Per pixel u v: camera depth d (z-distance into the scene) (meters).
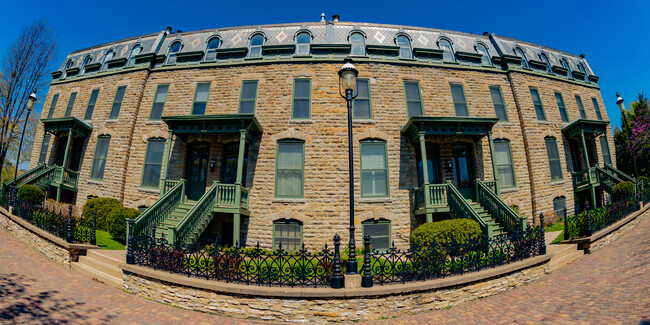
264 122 13.16
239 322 6.05
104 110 15.41
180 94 14.39
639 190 13.32
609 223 11.04
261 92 13.63
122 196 13.90
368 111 13.41
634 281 6.62
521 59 16.06
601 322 5.14
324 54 14.12
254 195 12.48
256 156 12.86
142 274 7.25
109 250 9.81
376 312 6.17
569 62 18.55
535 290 7.43
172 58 15.51
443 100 14.16
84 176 14.98
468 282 6.93
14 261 8.92
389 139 13.05
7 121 19.62
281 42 14.79
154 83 14.91
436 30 15.99
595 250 9.95
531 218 14.23
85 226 10.72
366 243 6.57
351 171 7.03
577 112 17.22
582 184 15.70
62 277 8.25
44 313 5.76
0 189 15.39
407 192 12.65
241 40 15.16
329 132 12.91
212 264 6.85
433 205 11.66
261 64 14.09
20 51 20.08
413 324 5.89
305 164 12.59
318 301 6.09
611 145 18.31
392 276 6.60
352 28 14.95
